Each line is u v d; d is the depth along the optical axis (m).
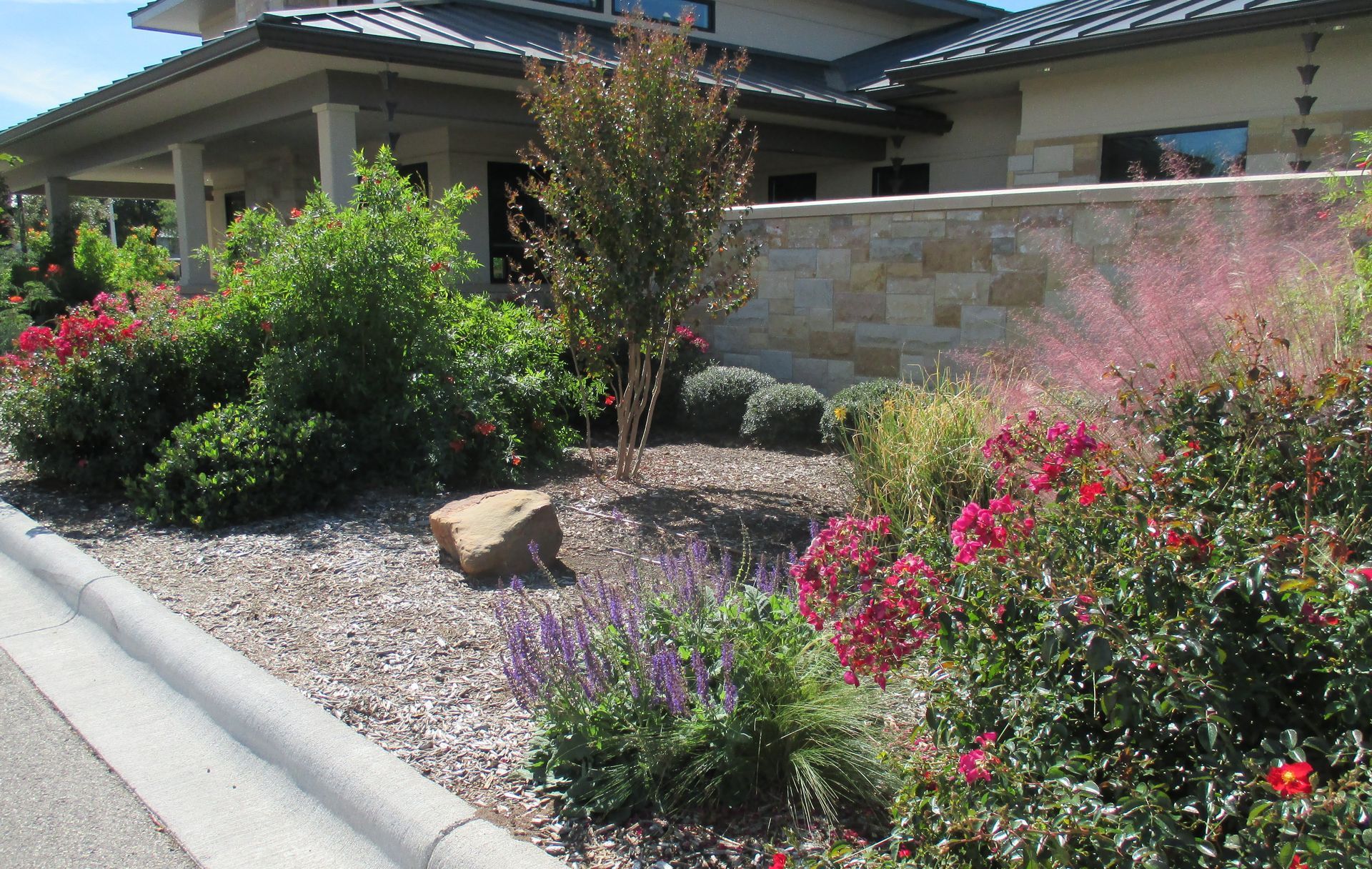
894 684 3.48
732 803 3.14
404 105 11.07
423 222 8.17
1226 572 2.16
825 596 2.86
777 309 9.95
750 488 7.29
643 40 6.97
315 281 7.49
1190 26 9.99
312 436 6.94
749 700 3.23
